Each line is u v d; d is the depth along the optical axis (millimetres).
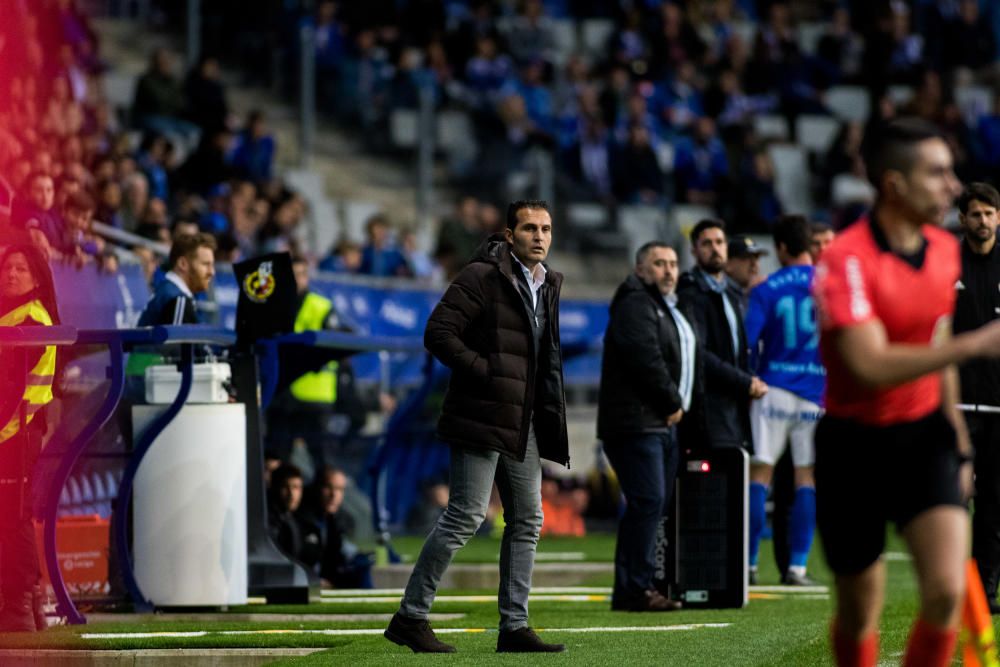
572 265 61531
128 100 58562
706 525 25672
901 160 12656
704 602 25547
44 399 21281
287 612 24672
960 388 23125
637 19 74188
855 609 13352
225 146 49188
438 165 62062
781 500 30656
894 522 13039
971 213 23156
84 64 51875
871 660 13539
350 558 30125
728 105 71938
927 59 79688
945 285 12883
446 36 66438
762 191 63594
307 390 34906
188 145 53906
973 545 23250
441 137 61906
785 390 29172
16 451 21016
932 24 80000
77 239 28922
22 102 40844
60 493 22953
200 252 25125
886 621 22281
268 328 25094
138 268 31219
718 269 28078
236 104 60688
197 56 62250
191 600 24219
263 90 61812
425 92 61125
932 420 12922
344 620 23453
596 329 51938
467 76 66125
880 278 12664
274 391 26969
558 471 48875
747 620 23219
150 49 63531
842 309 12461
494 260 19391
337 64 61938
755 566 29938
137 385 25484
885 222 12883
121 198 40750
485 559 36406
